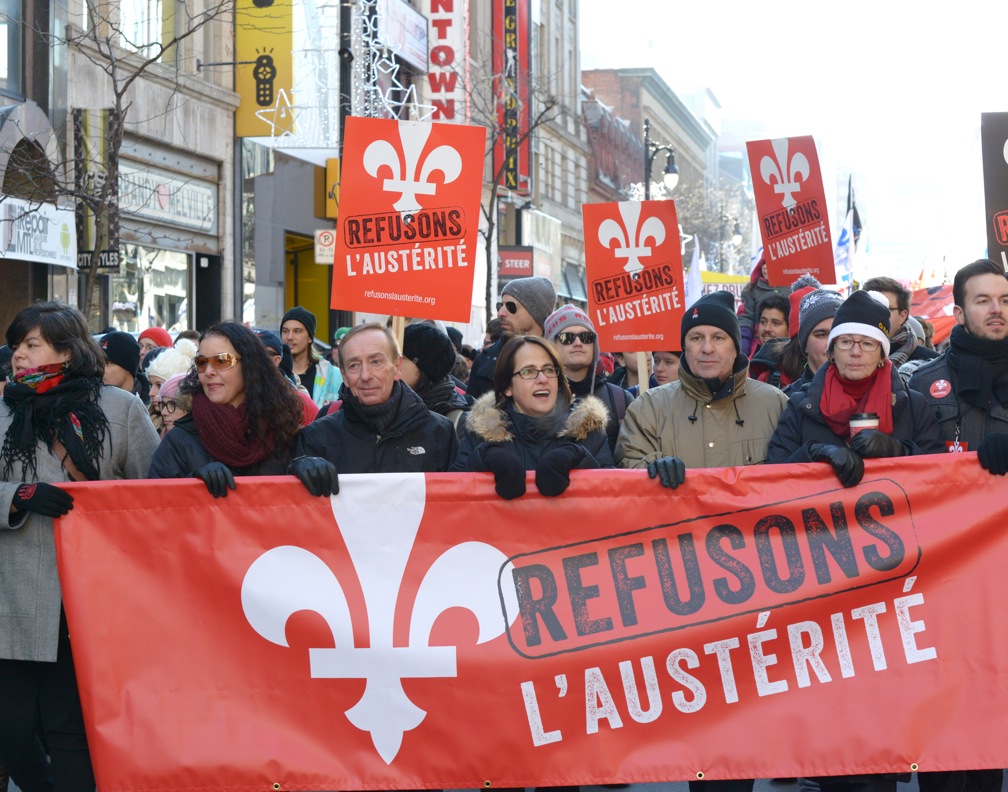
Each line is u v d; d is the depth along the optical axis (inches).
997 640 187.8
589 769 187.9
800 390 239.3
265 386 197.5
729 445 209.2
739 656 189.6
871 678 188.4
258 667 189.3
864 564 189.9
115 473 196.7
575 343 235.0
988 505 189.8
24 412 191.8
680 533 190.9
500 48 1604.3
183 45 861.8
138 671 188.5
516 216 1605.6
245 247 943.7
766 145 393.1
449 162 227.6
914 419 201.8
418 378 252.7
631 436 212.8
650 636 189.3
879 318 195.2
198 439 199.8
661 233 265.6
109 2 721.0
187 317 882.1
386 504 190.7
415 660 189.0
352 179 227.9
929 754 186.4
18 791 229.8
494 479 189.6
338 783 187.6
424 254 228.1
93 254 555.8
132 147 790.5
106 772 187.2
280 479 190.4
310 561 190.4
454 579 190.4
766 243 395.9
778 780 246.1
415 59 1270.9
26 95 694.5
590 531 190.7
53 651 187.9
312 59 978.7
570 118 2145.7
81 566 189.0
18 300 700.7
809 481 190.7
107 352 250.4
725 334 206.4
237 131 932.0
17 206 642.2
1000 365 210.1
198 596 189.8
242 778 186.9
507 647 189.3
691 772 187.3
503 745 188.1
